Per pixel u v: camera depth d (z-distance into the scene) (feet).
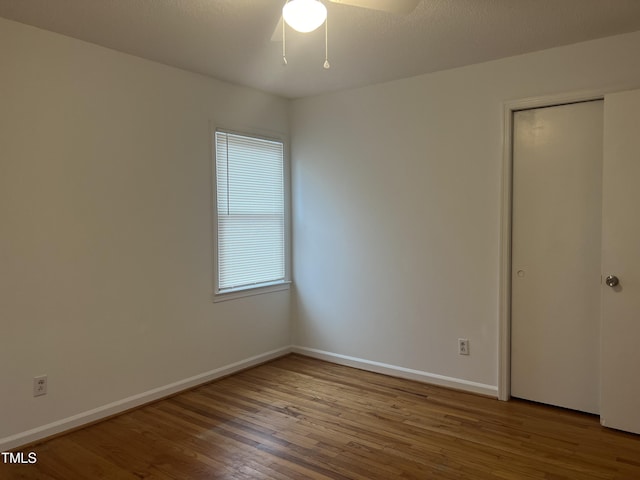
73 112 9.16
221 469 7.81
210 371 12.09
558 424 9.39
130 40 9.27
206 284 11.90
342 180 13.19
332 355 13.71
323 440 8.81
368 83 12.32
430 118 11.49
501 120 10.44
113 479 7.52
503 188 10.44
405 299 12.17
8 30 8.25
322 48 9.70
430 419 9.71
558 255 9.98
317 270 13.93
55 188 8.94
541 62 9.91
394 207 12.23
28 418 8.68
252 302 13.24
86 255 9.45
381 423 9.53
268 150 13.58
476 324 11.06
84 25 8.52
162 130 10.76
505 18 8.26
